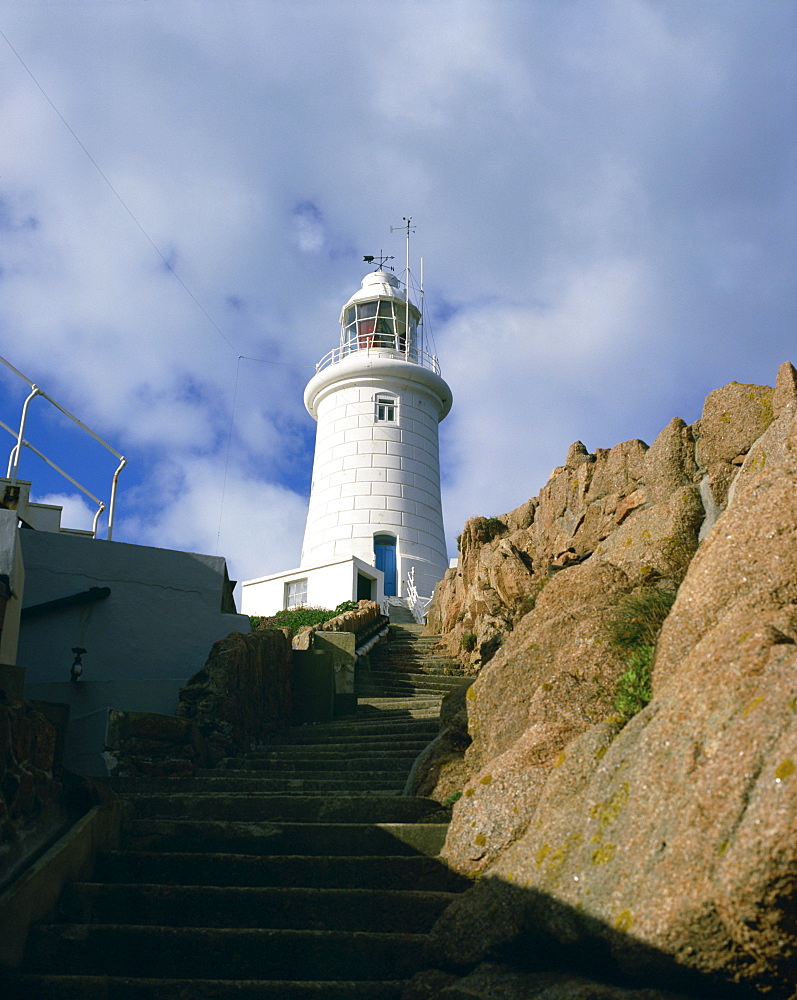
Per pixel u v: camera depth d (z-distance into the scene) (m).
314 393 37.91
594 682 6.91
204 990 5.50
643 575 9.30
